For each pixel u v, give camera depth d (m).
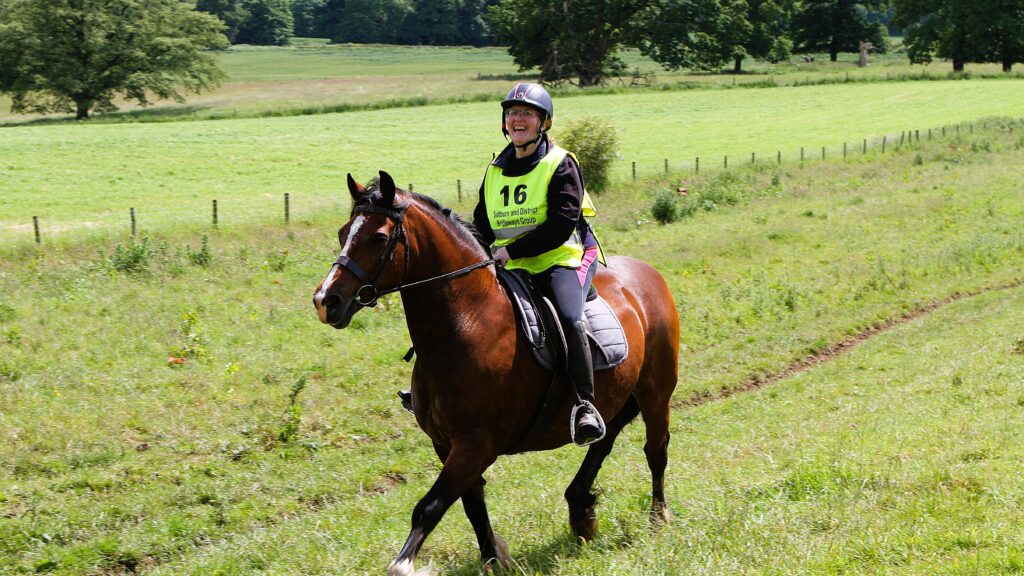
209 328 13.99
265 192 31.36
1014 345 12.95
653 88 70.56
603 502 7.25
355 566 6.07
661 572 5.11
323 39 163.25
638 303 6.38
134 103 82.94
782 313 16.27
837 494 6.44
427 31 154.00
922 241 21.97
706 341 14.77
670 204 25.38
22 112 74.19
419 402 5.44
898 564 5.07
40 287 16.19
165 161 37.91
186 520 7.95
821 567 5.03
